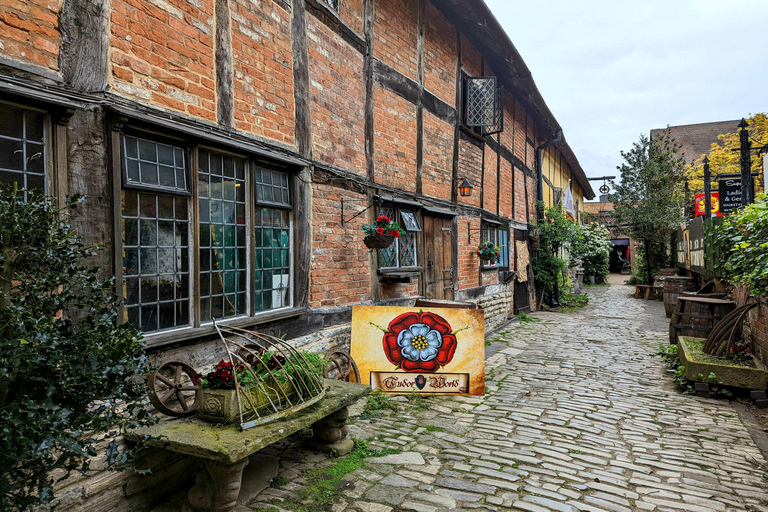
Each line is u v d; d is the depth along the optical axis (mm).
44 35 2328
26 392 1723
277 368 3166
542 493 2961
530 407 4742
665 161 19672
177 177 3123
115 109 2559
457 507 2764
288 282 4348
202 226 3326
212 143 3316
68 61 2438
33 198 1686
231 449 2354
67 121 2402
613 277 29891
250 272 3773
